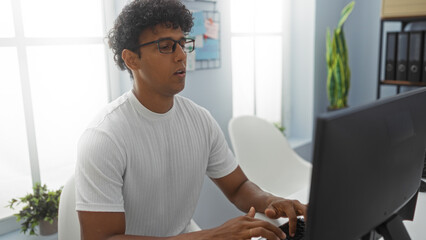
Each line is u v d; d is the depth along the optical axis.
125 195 1.24
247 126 2.30
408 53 2.80
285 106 3.28
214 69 2.37
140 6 1.19
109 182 1.13
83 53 2.00
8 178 1.82
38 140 1.89
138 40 1.19
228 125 2.33
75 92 1.99
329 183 0.68
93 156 1.13
